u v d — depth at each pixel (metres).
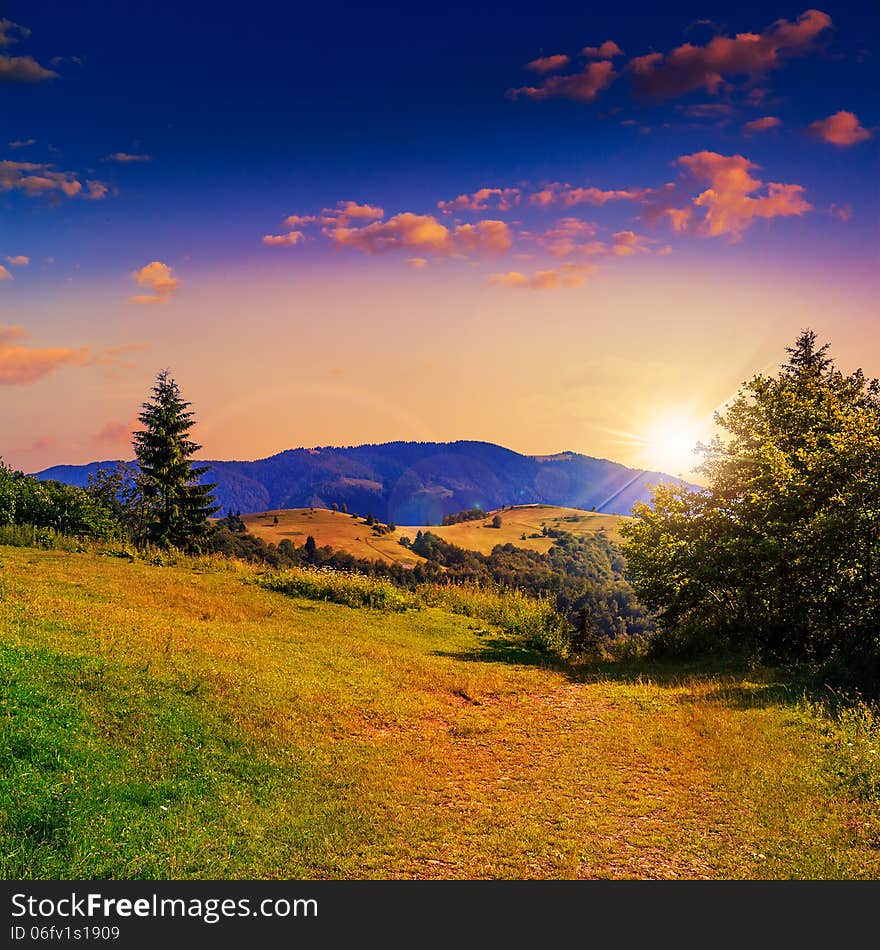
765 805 10.38
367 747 12.41
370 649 19.84
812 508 21.48
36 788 8.31
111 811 8.34
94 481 50.72
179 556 29.73
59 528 30.94
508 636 26.69
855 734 12.73
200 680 13.33
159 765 9.97
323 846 8.66
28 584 19.23
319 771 11.02
